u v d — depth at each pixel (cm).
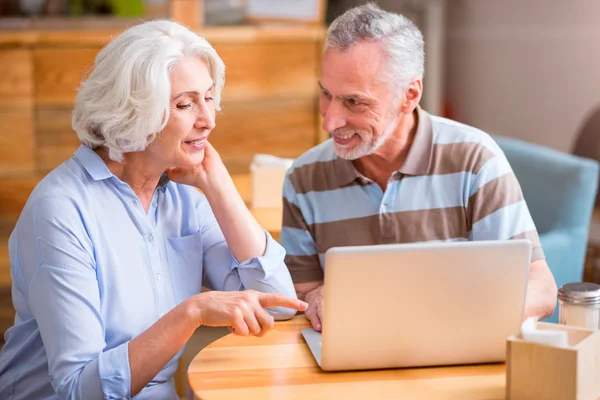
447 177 197
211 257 190
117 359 152
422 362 150
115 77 163
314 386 143
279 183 283
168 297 179
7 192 391
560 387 131
